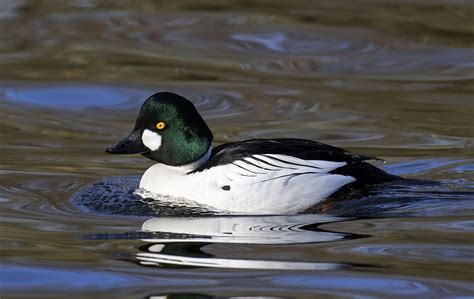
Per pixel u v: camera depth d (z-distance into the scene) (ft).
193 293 30.60
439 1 75.31
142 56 65.67
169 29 70.64
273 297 30.19
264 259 33.83
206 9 74.79
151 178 43.01
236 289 30.91
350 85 61.05
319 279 31.78
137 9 74.54
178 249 35.06
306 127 53.52
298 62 65.00
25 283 31.68
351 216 39.68
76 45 67.21
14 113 56.44
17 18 71.51
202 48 67.51
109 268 33.06
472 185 43.21
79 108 57.67
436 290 30.73
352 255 34.17
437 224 37.91
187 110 42.47
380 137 51.75
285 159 41.32
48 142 51.55
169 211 40.73
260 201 40.81
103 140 52.11
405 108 56.70
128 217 39.78
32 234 37.09
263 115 55.72
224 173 41.32
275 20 72.18
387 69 64.03
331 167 41.45
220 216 40.11
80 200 42.06
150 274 32.42
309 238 36.35
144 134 42.65
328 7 75.05
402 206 40.40
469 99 58.39
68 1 75.61
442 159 47.60
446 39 67.97
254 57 65.82
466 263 33.06
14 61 64.54
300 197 40.81
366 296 30.30
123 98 58.85
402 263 33.12
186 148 42.34
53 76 62.23
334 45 67.82
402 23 71.00
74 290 30.99
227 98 58.59
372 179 42.22
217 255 34.45
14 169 46.57
